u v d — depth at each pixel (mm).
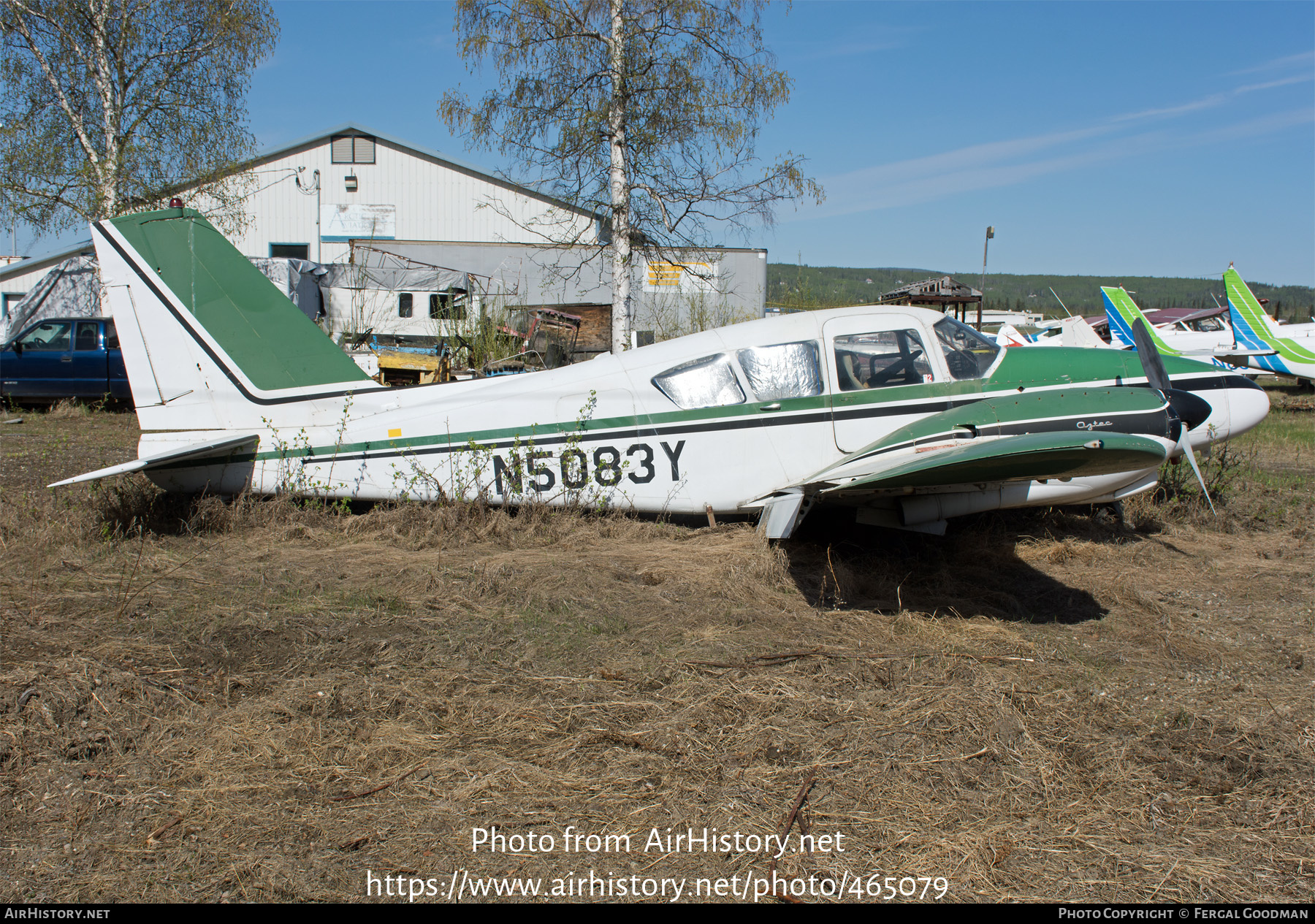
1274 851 2314
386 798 2514
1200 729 2967
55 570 4645
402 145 27391
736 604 4332
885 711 3082
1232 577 4934
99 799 2477
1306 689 3357
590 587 4488
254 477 5891
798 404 5488
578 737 2873
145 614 3984
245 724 2912
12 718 2830
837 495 4789
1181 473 6895
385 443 5812
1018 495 4742
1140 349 5527
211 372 5840
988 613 4320
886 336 5520
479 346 15305
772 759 2760
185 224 5809
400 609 4125
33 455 8516
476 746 2822
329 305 18953
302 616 3979
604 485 5699
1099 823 2438
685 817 2445
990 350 5688
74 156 15891
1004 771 2689
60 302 19609
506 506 5805
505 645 3715
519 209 27703
